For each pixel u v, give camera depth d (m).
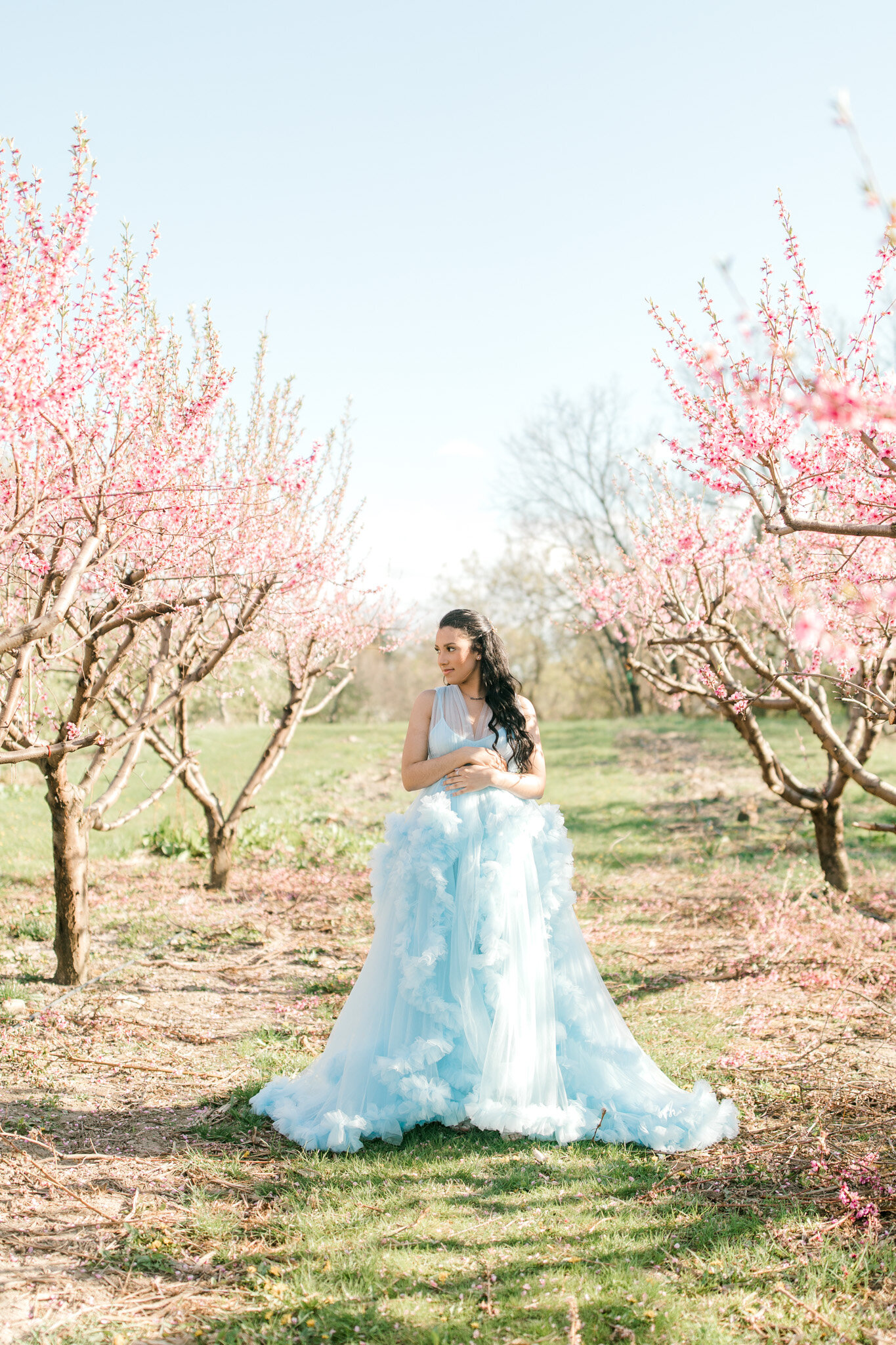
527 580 35.66
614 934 7.03
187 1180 3.19
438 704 3.91
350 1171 3.26
